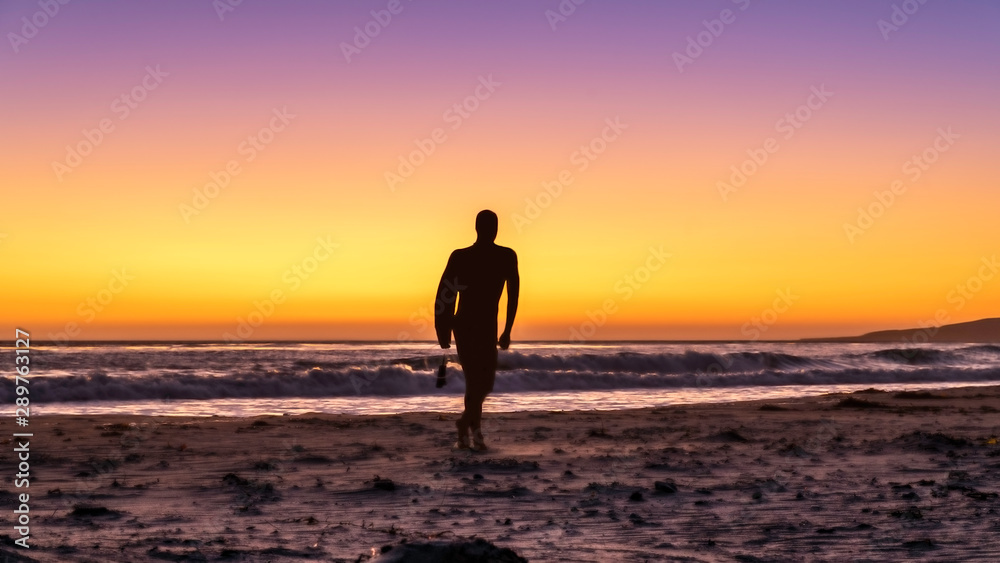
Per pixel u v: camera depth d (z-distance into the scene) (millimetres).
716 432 8984
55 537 3703
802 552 3471
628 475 5887
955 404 13562
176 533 3863
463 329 7617
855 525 4043
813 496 4953
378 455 7027
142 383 17641
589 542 3674
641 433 8922
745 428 9508
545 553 3434
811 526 4035
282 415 12219
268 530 3947
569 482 5570
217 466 6336
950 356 36719
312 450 7355
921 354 36281
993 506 4559
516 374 21750
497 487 5320
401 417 11125
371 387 19125
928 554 3416
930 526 3998
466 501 4828
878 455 6965
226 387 18188
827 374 26141
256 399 17500
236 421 10469
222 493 5098
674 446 7738
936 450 7262
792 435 8703
